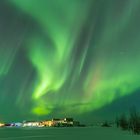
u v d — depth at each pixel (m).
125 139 74.00
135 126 115.06
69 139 76.06
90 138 79.25
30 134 119.25
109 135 96.19
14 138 90.69
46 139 79.44
